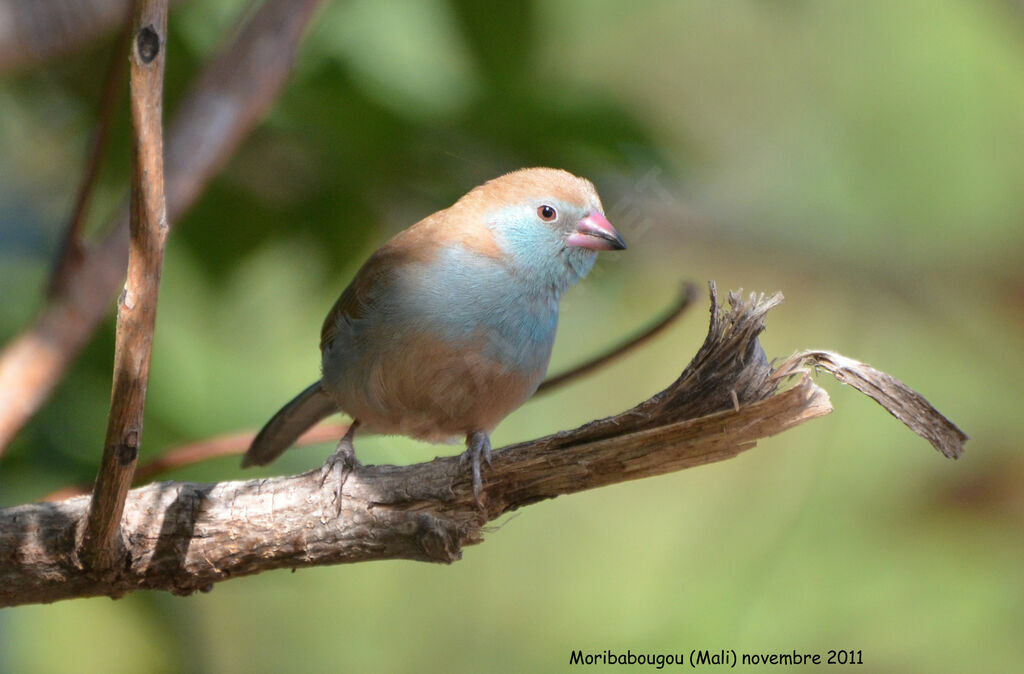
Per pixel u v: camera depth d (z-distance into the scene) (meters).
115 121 9.59
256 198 9.86
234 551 6.20
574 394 13.66
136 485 7.20
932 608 11.94
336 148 9.55
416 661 12.95
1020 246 15.84
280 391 10.41
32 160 10.59
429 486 6.16
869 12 16.02
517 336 8.47
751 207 15.66
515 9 9.38
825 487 12.70
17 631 10.57
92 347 8.66
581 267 8.93
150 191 4.83
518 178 8.87
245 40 7.67
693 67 15.95
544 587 13.05
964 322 15.61
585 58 15.34
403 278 8.30
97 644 10.84
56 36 7.59
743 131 16.02
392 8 9.68
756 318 5.86
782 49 15.97
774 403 5.86
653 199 10.84
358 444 9.66
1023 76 16.03
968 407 14.51
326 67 9.21
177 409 9.16
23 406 7.00
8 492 8.25
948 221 15.98
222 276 9.88
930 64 16.02
